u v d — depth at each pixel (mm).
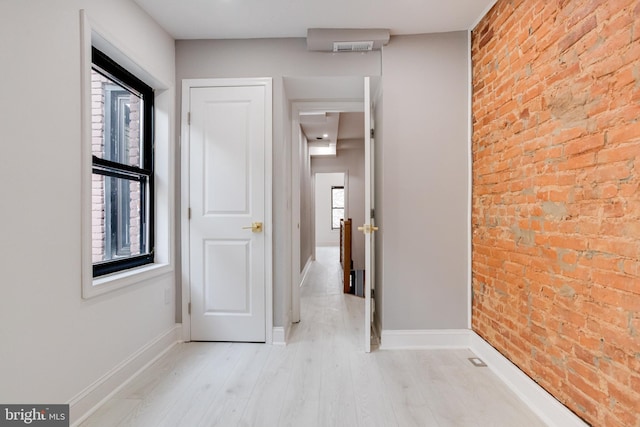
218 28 2438
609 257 1304
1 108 1229
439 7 2201
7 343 1255
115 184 2145
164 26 2396
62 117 1501
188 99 2598
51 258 1442
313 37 2439
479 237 2375
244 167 2584
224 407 1726
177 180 2600
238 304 2594
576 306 1471
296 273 3154
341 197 11242
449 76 2502
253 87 2590
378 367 2188
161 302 2387
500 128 2090
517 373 1875
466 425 1586
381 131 2621
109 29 1830
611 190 1293
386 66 2521
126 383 1959
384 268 2523
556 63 1586
